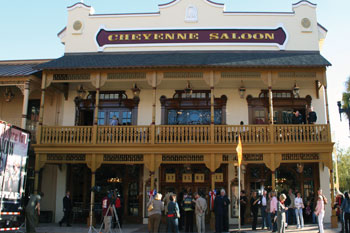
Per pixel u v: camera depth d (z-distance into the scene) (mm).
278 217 12805
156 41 19891
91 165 17078
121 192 19312
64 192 19500
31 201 14336
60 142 17328
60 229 15859
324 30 20016
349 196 13688
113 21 20375
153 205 12867
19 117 20531
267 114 19281
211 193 16203
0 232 12500
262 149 16547
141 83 19859
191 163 18188
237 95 19547
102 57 19172
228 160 16734
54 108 20234
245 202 17547
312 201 18328
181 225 16234
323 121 19109
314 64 16672
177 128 17672
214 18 19922
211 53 19125
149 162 16906
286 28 19703
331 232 14266
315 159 16469
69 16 20625
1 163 11648
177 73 17375
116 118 18609
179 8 20125
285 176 18953
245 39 19625
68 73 17812
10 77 17875
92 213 16578
